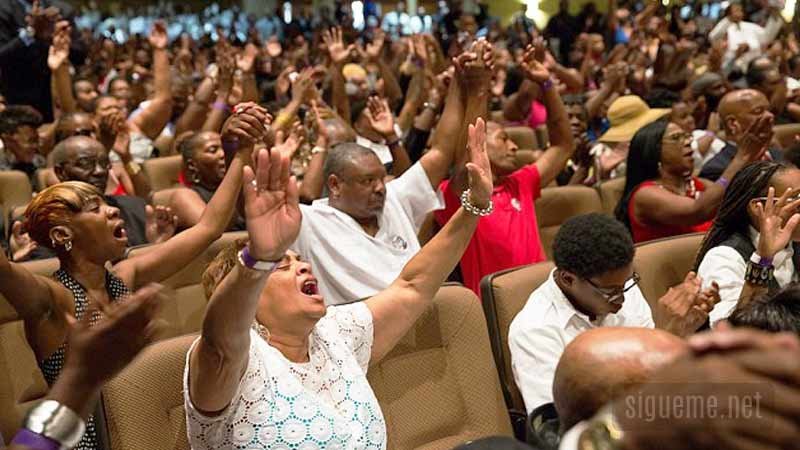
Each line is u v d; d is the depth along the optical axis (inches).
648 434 28.3
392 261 130.1
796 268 121.1
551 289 100.7
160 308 51.6
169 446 81.7
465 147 137.5
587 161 204.7
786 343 28.0
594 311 100.0
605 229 96.9
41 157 210.4
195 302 126.8
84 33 460.4
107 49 439.5
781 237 108.2
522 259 142.6
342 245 127.9
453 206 143.2
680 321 95.3
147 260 109.0
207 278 85.7
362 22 648.4
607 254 95.7
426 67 297.4
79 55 347.9
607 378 46.5
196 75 395.9
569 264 97.3
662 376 29.2
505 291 104.7
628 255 96.7
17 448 47.4
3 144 206.2
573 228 98.1
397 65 389.7
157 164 207.8
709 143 208.1
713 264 118.7
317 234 128.1
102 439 79.7
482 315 102.2
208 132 165.3
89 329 50.3
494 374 101.4
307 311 80.6
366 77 296.7
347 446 77.7
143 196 190.2
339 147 131.3
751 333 28.8
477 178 91.4
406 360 97.4
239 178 111.0
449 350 100.0
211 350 67.7
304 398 77.5
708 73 266.2
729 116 186.4
